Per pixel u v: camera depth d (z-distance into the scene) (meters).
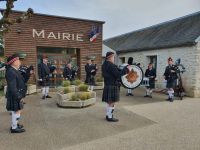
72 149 5.35
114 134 6.31
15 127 6.37
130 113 8.55
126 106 9.84
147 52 16.44
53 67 13.92
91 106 9.74
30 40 14.19
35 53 14.32
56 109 9.15
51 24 14.69
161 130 6.63
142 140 5.88
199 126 7.01
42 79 11.49
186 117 8.04
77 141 5.82
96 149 5.35
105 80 7.43
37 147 5.45
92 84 13.66
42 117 7.94
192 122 7.42
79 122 7.38
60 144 5.63
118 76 7.21
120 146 5.51
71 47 15.31
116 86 7.40
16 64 6.27
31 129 6.68
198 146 5.50
